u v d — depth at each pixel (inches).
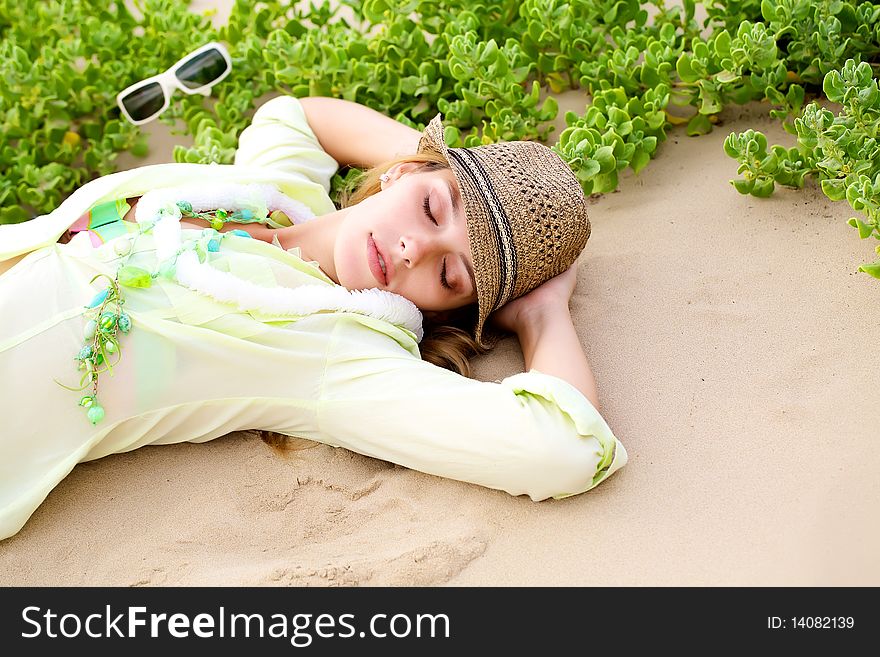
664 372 96.6
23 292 88.4
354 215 99.3
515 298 103.8
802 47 119.5
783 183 112.7
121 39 145.6
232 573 81.8
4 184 131.6
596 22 133.1
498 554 82.4
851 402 89.7
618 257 112.1
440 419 86.0
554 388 85.0
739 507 82.7
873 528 79.3
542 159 103.4
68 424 87.3
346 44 135.9
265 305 90.3
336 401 89.8
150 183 102.4
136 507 88.8
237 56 141.0
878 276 96.7
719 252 109.6
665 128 128.1
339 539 85.4
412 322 98.4
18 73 134.3
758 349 97.0
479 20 135.9
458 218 96.4
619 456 85.3
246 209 103.2
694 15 137.1
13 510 84.8
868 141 100.7
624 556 80.7
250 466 91.8
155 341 88.4
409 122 128.8
